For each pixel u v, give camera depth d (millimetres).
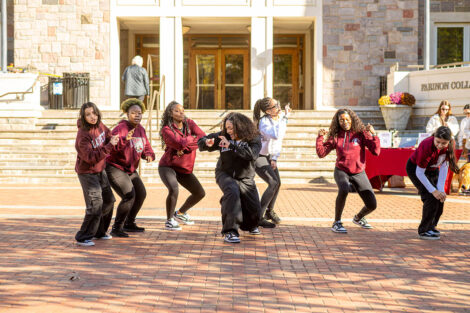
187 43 21812
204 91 21953
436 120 11180
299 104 21797
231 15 18875
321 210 9148
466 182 11102
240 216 6609
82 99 18125
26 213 8750
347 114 7082
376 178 11844
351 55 18891
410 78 17625
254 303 4414
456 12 20297
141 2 18859
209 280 5051
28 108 16625
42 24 18797
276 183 7441
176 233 7199
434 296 4617
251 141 6691
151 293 4648
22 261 5668
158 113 16047
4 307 4246
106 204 6656
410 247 6418
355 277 5180
